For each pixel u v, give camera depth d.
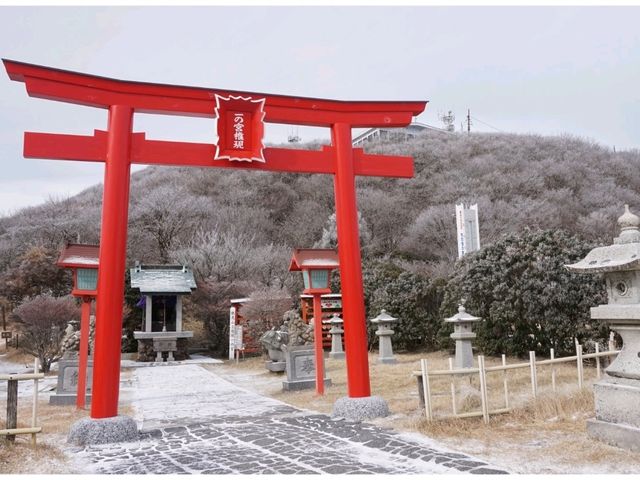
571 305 12.96
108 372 7.61
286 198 48.09
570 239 13.77
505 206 39.72
